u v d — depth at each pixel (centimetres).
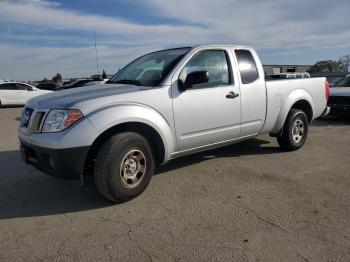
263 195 444
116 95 420
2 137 902
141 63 548
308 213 390
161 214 395
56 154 383
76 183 500
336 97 1045
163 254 314
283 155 631
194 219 381
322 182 488
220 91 512
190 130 482
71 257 313
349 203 416
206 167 563
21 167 586
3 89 2064
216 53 526
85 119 389
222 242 332
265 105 583
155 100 443
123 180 415
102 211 407
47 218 393
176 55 501
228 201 427
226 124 526
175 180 504
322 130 905
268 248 320
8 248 330
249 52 572
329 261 299
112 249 324
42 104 421
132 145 416
